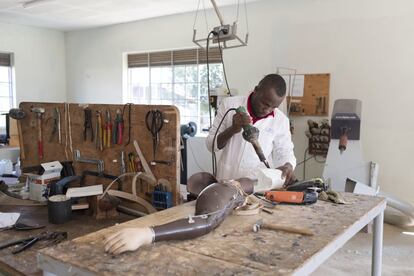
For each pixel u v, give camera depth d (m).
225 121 1.95
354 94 4.03
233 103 1.97
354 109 3.35
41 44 6.59
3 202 2.17
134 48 5.95
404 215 3.48
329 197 1.60
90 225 1.85
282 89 1.73
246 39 3.64
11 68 6.34
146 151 2.06
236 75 4.87
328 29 4.12
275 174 1.58
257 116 1.90
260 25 4.59
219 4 4.76
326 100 4.17
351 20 3.98
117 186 2.17
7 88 6.36
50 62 6.75
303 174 4.39
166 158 1.99
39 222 1.88
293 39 4.36
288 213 1.40
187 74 5.53
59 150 2.45
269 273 0.89
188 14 5.27
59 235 1.67
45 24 6.23
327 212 1.42
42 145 2.54
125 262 0.95
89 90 6.66
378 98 3.90
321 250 1.05
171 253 1.01
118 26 6.10
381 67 3.86
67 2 4.80
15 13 5.44
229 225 1.26
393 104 3.83
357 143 3.34
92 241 1.09
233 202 1.32
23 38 6.35
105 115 2.20
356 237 3.21
